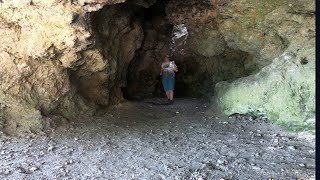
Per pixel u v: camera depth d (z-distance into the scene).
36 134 6.41
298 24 7.11
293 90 6.74
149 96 12.38
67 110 7.60
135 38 9.61
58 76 7.11
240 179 4.43
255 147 5.86
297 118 6.58
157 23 11.59
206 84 12.06
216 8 8.95
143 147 6.03
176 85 13.06
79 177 4.55
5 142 5.89
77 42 6.44
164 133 7.03
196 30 10.51
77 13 6.09
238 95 7.95
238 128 7.20
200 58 12.03
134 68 11.70
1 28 6.18
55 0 5.73
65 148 5.84
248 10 7.99
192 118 8.43
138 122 8.02
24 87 6.67
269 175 4.54
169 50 12.55
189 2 9.84
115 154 5.61
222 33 9.06
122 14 8.77
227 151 5.71
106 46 8.27
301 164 4.88
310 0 6.68
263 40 8.25
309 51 6.80
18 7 5.90
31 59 6.62
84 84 8.39
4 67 6.38
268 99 7.30
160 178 4.55
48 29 6.16
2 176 4.47
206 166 4.97
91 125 7.43
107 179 4.49
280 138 6.32
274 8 7.39
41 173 4.65
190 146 6.07
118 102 9.61
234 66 10.23
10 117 6.48
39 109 6.88
